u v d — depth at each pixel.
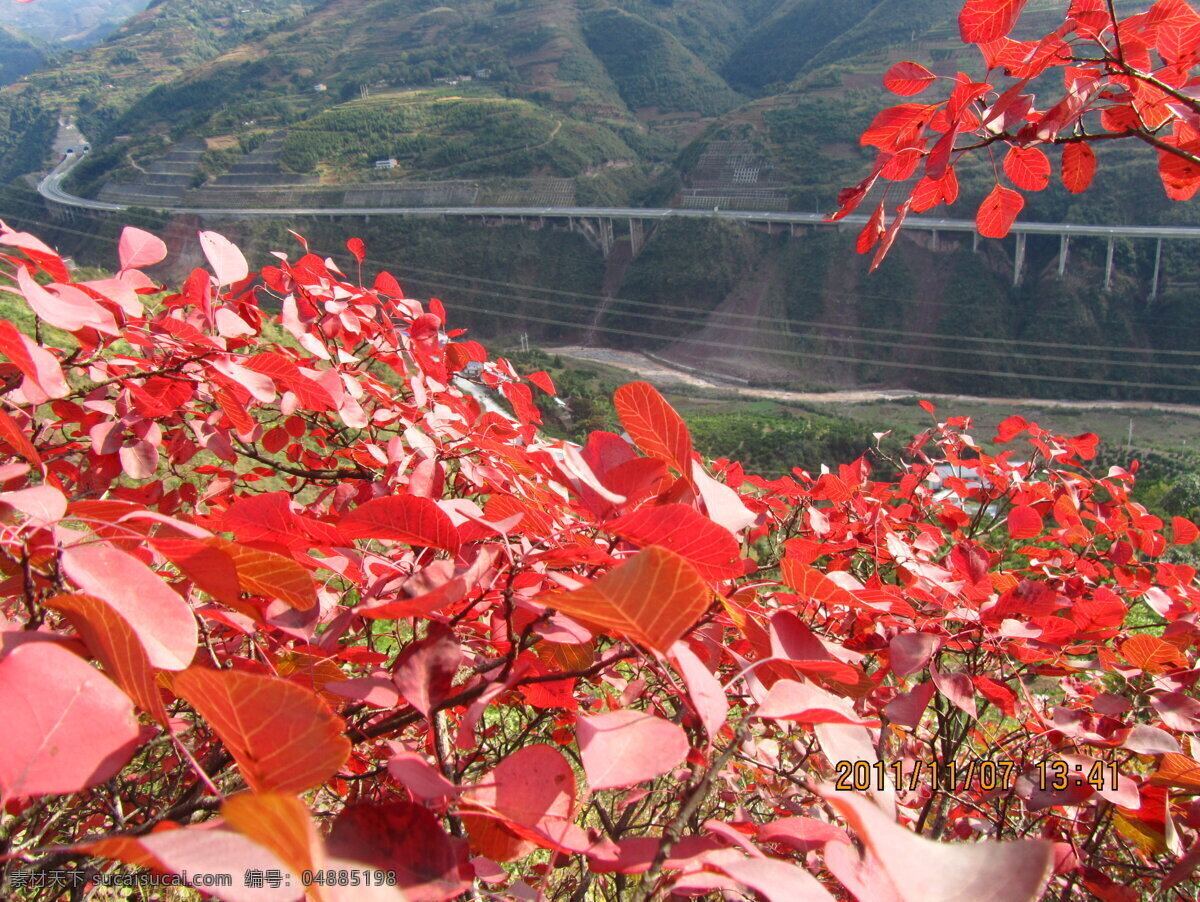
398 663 0.81
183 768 1.45
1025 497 3.12
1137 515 2.59
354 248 2.41
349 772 1.33
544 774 0.71
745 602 1.03
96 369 1.57
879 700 1.68
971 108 1.30
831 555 2.27
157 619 0.65
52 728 0.52
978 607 1.57
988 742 1.85
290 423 2.08
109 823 1.42
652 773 0.67
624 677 1.51
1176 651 1.53
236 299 2.06
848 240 77.94
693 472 0.89
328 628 0.96
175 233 81.81
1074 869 1.38
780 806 1.24
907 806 1.58
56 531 0.75
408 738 1.44
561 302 86.69
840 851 0.70
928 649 1.28
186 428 1.95
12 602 1.45
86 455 1.67
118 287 1.50
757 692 0.89
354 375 2.10
